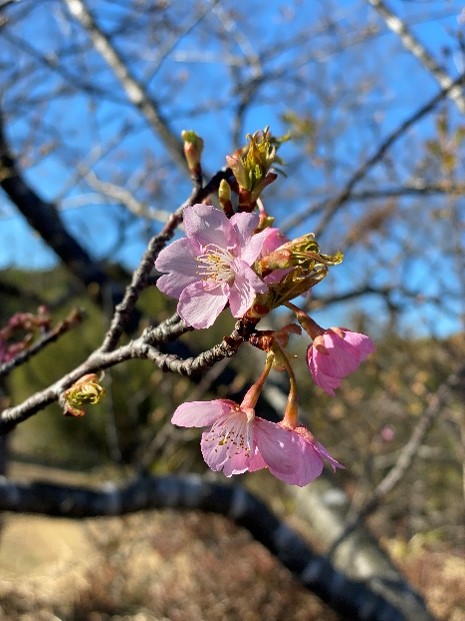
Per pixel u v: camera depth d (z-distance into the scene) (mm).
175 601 747
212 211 152
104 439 1506
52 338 238
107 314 521
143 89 593
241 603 723
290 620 709
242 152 173
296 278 142
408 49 462
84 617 742
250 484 918
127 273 687
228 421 161
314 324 158
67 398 174
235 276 145
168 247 152
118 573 783
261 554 744
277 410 507
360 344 154
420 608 467
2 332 246
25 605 734
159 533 805
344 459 762
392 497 845
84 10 595
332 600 465
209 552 767
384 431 672
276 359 156
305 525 751
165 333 164
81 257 535
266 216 167
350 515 512
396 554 823
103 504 420
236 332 146
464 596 733
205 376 491
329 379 156
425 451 690
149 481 446
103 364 179
